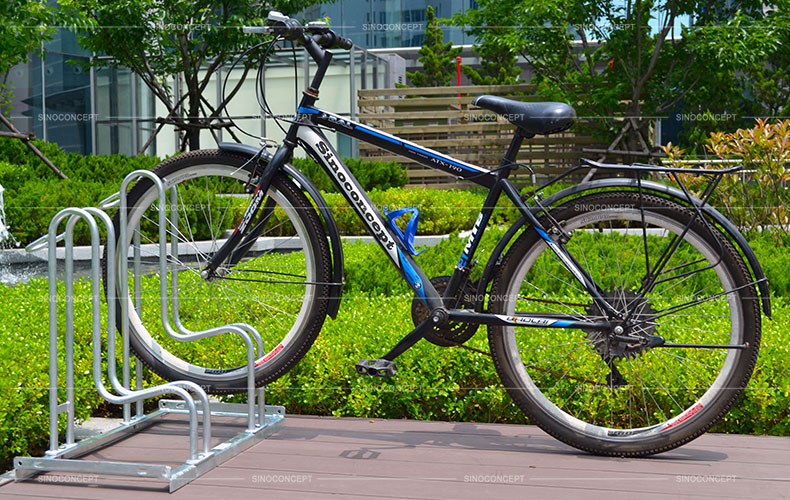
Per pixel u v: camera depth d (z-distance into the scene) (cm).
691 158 894
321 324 243
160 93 1054
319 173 936
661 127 1197
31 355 272
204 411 213
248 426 239
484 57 1420
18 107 1129
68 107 1194
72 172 858
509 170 230
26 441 250
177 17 1012
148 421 256
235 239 246
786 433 259
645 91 1092
